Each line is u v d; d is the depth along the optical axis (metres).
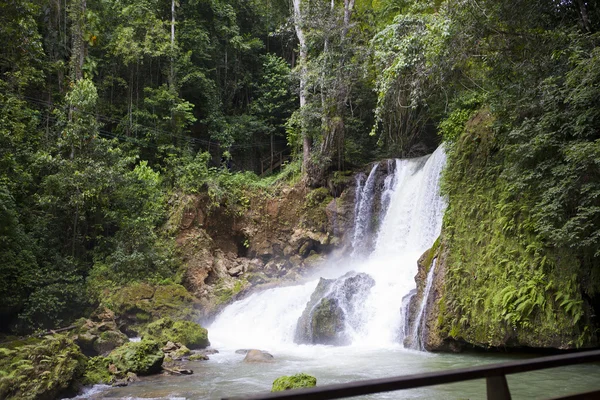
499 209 13.76
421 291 15.38
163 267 22.75
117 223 23.47
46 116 26.09
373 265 21.80
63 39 28.16
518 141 13.10
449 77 16.28
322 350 14.98
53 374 10.00
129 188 23.94
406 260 19.97
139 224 23.16
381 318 16.27
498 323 12.31
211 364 13.23
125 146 28.41
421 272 15.64
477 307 13.01
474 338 12.84
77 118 23.33
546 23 13.57
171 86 30.28
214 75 34.75
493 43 13.66
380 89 18.42
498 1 13.00
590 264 11.52
